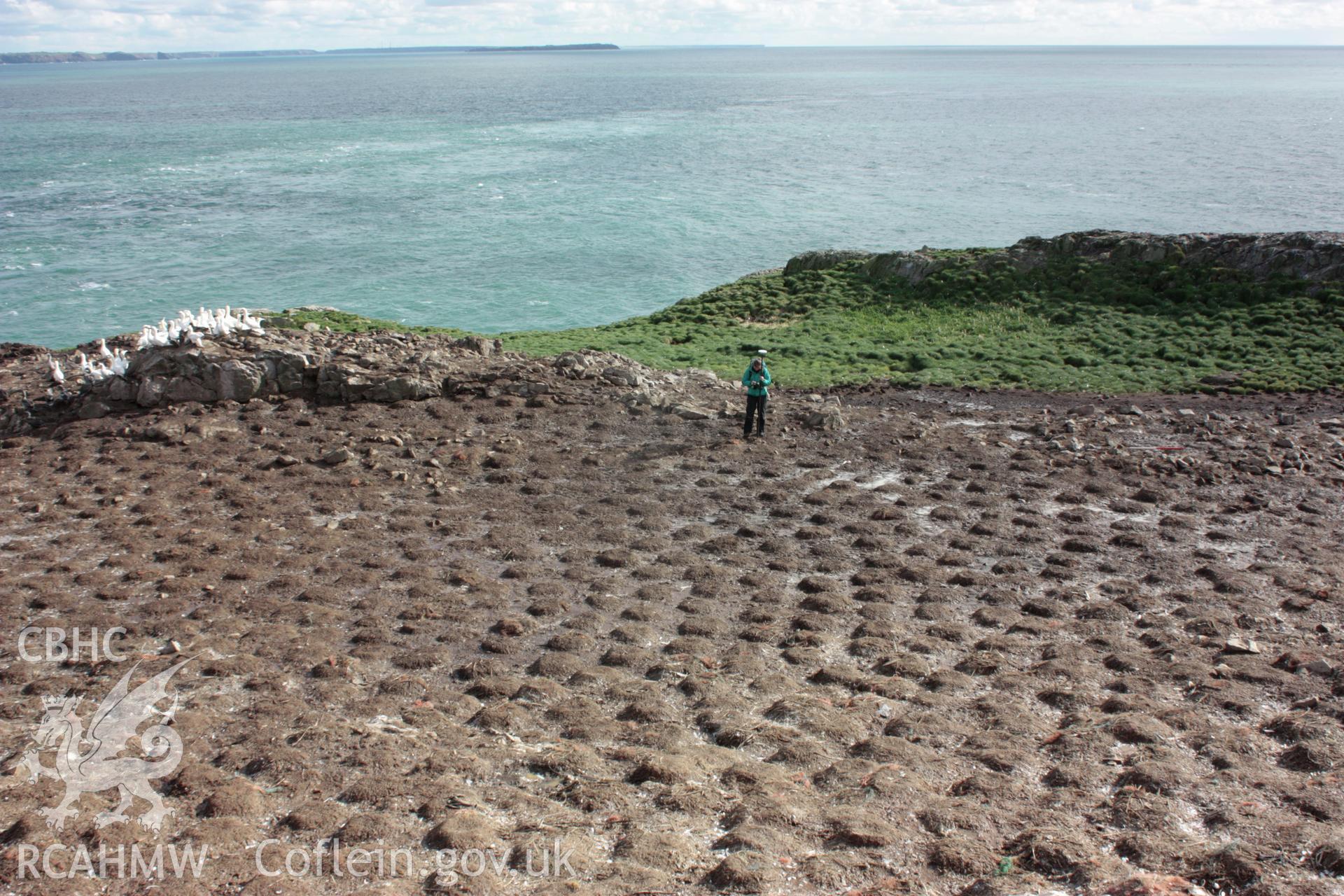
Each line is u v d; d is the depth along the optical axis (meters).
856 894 8.34
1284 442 22.44
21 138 170.50
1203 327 33.12
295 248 78.88
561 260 74.50
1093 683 12.70
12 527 17.48
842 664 13.35
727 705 12.05
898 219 90.94
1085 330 33.88
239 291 65.25
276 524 17.75
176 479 19.77
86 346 32.72
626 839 9.23
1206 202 96.12
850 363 32.50
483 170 126.19
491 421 23.70
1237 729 11.41
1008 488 19.97
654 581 15.88
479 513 18.50
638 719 11.80
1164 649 13.50
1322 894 8.14
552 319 58.81
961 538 17.45
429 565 16.20
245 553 16.38
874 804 9.85
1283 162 125.12
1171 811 9.68
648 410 24.67
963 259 40.88
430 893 8.34
